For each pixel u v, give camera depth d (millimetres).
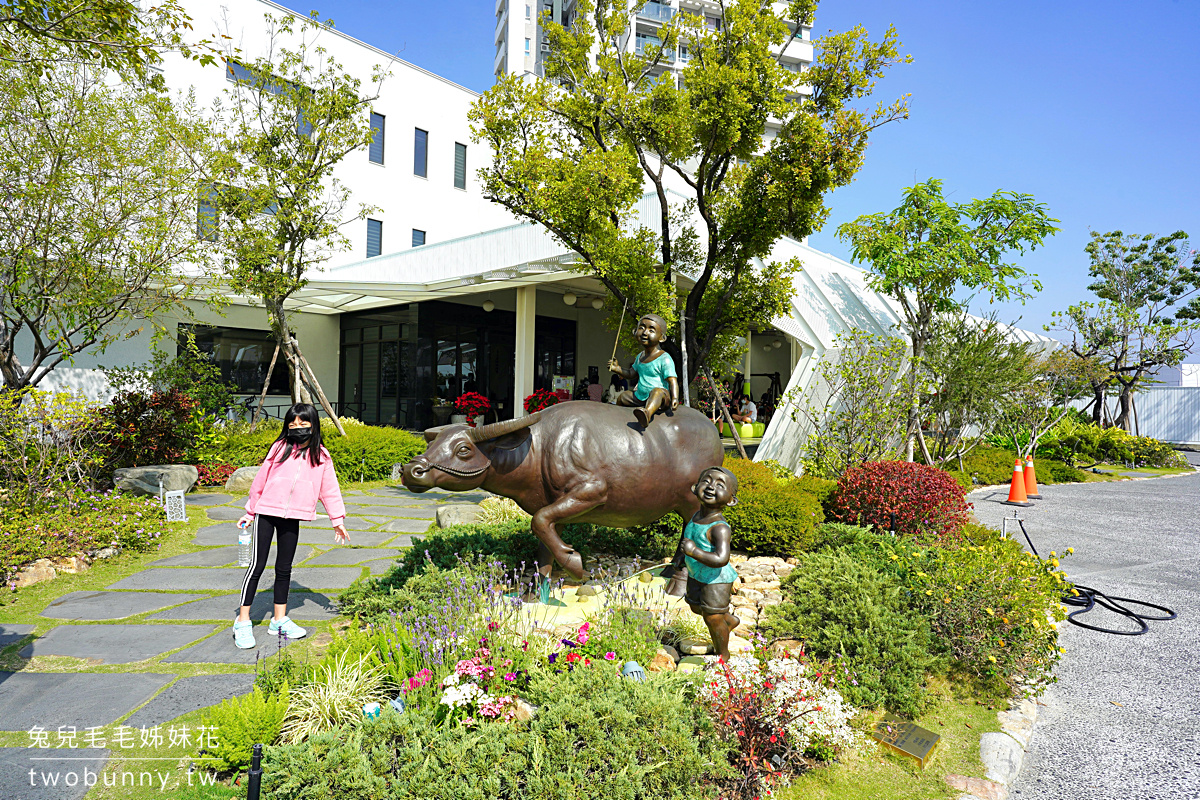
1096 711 4176
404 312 18312
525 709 3293
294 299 16984
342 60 20516
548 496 5156
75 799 2779
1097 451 19672
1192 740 3805
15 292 8172
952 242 12484
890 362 10477
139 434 9750
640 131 9336
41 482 7105
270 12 18547
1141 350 23344
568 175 9078
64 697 3662
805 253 14805
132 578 5934
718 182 10102
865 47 8930
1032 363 18406
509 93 9359
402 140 22156
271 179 11383
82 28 5277
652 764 2740
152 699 3654
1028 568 4773
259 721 3037
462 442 4809
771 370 26062
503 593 4527
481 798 2566
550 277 14102
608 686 3227
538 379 21578
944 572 4750
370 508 9492
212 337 17766
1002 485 14344
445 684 3340
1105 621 5828
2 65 7633
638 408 5266
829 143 8781
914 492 7207
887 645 4105
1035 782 3377
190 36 16766
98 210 8664
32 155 8109
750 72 8781
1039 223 12648
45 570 5785
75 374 12383
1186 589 6770
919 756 3387
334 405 20828
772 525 6723
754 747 3164
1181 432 31000
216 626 4785
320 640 4531
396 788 2594
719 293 10922
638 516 5352
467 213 24234
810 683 3482
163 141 9625
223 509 8727
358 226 20953
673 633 4535
